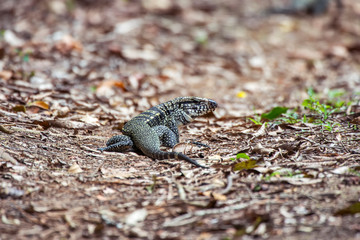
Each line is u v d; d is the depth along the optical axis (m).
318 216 6.44
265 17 30.09
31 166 8.50
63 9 25.78
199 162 8.99
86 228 6.37
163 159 9.31
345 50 25.25
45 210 6.85
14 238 6.05
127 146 9.98
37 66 18.27
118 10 27.06
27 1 25.95
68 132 11.15
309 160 8.64
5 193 7.32
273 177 7.82
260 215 6.45
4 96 13.29
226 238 5.96
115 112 14.18
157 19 27.02
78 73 18.45
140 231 6.26
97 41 22.66
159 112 11.23
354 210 6.43
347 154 8.91
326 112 11.79
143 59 21.50
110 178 8.21
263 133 10.80
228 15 29.94
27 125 10.98
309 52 25.22
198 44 24.86
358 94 14.69
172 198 7.29
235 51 24.61
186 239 6.00
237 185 7.65
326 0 30.92
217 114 14.20
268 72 22.33
